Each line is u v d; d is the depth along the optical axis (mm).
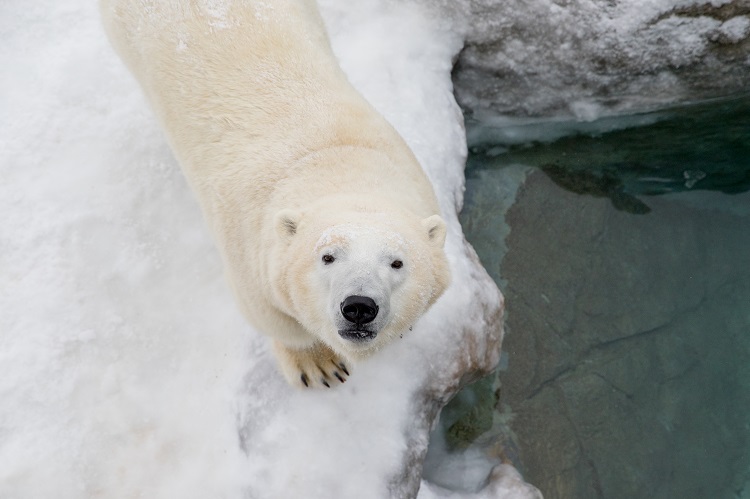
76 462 4152
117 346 4469
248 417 4016
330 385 3990
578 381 5117
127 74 5434
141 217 4867
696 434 5113
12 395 4285
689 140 6102
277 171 3541
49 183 4969
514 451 4805
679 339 5383
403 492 3885
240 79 3768
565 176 5984
